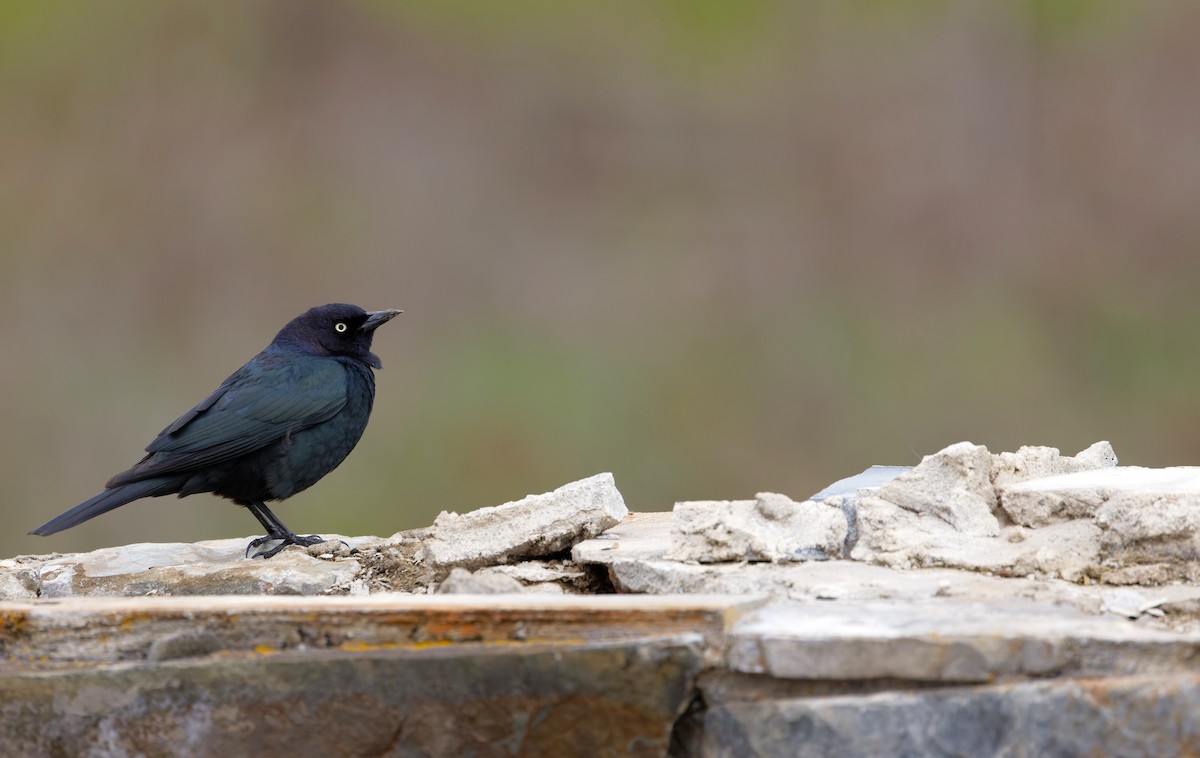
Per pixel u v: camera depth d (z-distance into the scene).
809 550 7.25
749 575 7.23
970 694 7.12
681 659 7.14
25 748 7.17
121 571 7.38
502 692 7.15
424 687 7.15
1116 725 7.11
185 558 7.43
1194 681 7.11
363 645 7.16
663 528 7.34
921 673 7.12
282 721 7.16
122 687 7.16
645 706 7.14
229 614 7.17
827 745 7.13
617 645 7.14
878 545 7.25
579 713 7.14
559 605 7.15
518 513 7.34
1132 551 7.22
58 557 7.43
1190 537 7.21
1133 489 7.23
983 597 7.18
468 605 7.16
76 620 7.17
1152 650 7.12
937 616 7.16
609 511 7.33
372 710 7.16
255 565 7.35
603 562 7.27
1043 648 7.12
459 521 7.34
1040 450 7.30
